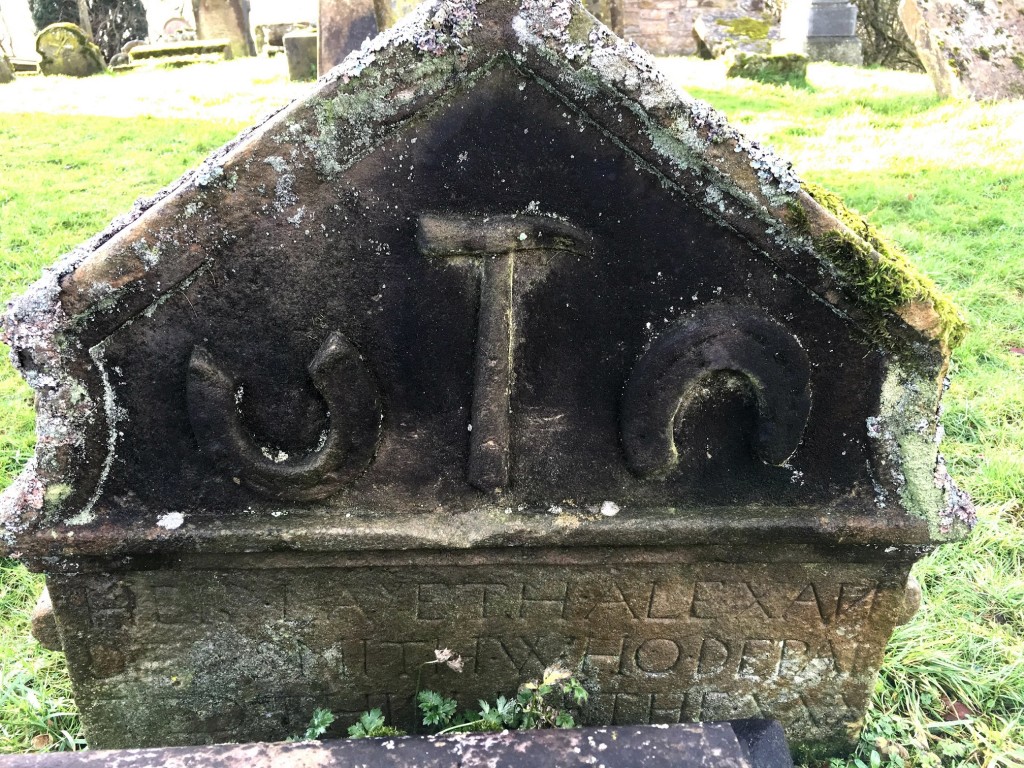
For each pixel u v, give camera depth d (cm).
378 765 158
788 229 160
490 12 146
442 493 181
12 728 214
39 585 256
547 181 160
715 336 170
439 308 168
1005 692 224
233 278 160
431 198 159
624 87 150
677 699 211
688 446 181
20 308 154
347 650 197
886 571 192
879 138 624
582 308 170
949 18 727
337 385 168
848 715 211
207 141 639
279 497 176
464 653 201
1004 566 265
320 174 155
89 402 164
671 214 162
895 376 175
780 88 800
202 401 165
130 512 174
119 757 158
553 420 178
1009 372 354
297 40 860
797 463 183
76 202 516
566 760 159
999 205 497
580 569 190
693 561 188
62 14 1441
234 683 198
